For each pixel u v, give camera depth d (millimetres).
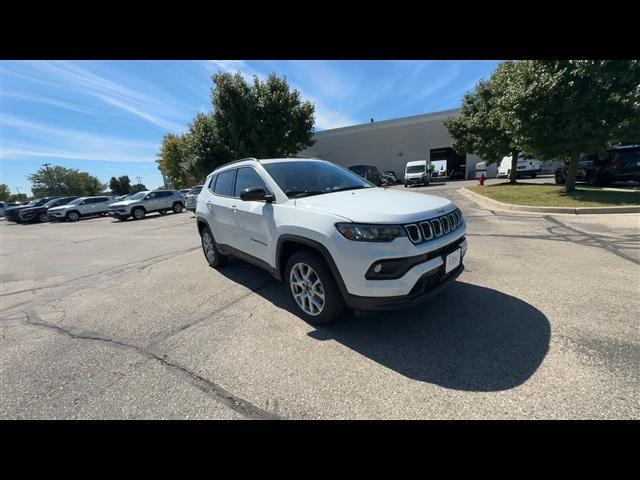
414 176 25328
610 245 4875
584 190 10141
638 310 2830
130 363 2652
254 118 17922
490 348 2436
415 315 3033
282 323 3133
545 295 3264
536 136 9500
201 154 18594
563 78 8484
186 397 2178
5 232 17406
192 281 4742
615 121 8414
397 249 2381
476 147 17656
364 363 2375
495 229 6562
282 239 3072
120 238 10398
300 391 2137
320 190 3506
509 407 1865
